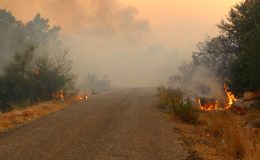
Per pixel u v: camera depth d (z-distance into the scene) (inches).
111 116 574.2
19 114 596.1
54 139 396.5
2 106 932.0
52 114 605.0
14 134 429.1
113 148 359.6
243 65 729.0
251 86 707.4
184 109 563.8
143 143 385.1
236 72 759.7
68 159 318.3
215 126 469.4
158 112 634.2
